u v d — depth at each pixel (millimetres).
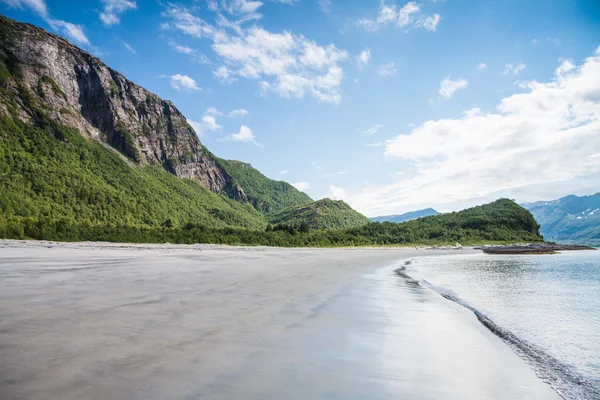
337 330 9438
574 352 8672
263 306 11992
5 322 8359
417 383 6242
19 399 4719
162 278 18203
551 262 49812
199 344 7504
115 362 6227
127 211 141000
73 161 170375
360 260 47344
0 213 78812
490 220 154500
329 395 5473
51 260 27719
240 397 5164
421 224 155125
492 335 10016
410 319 11430
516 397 5953
